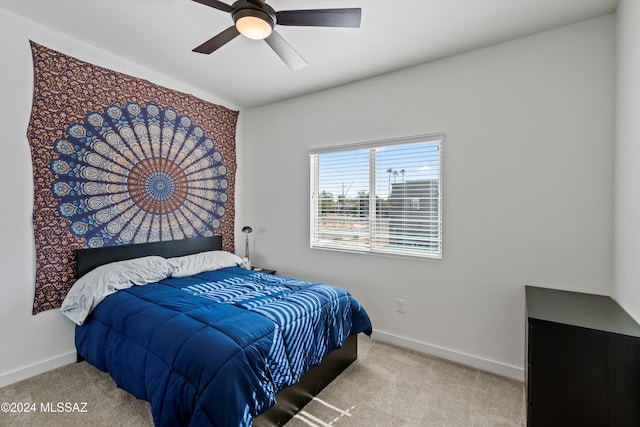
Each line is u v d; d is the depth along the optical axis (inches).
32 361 85.9
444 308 100.1
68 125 92.7
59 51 90.1
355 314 93.1
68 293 89.8
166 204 120.6
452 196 98.3
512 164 88.4
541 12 76.0
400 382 84.7
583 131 79.1
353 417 70.1
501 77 90.0
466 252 96.0
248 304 75.8
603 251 77.0
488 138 92.0
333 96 126.0
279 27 83.7
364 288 118.0
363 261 118.2
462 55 96.5
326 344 78.5
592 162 78.1
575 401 56.4
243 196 156.4
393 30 84.8
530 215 86.1
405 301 108.0
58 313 91.1
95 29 87.8
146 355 63.6
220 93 134.4
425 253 105.7
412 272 106.5
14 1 75.7
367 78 116.3
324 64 105.5
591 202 78.3
